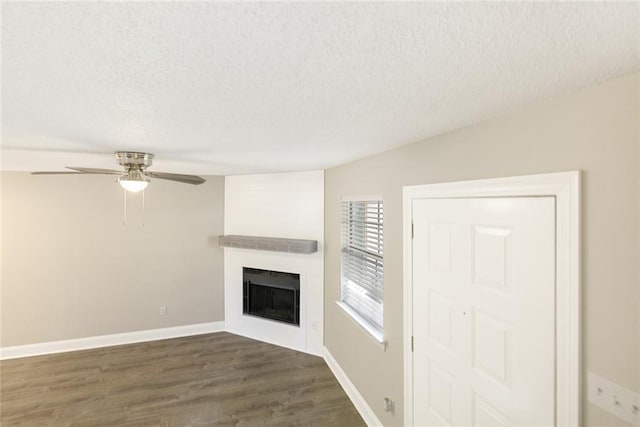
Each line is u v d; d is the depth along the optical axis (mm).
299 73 967
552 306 1229
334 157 2707
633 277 993
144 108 1303
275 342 4297
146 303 4422
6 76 974
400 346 2258
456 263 1729
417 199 2043
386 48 813
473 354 1630
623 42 786
